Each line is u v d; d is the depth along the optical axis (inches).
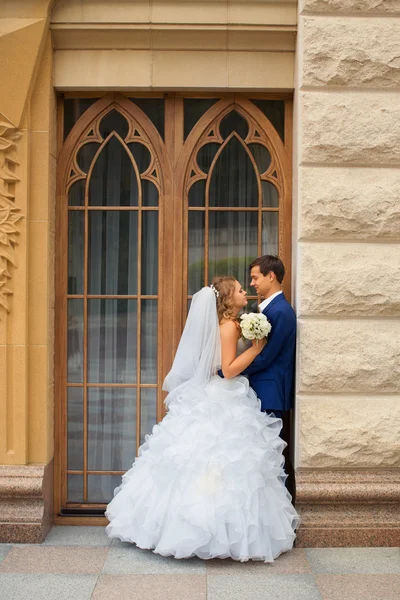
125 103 191.3
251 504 161.2
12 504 178.5
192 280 193.5
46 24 176.4
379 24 175.2
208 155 193.5
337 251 175.8
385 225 175.2
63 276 191.2
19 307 179.6
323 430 174.9
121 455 194.9
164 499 165.5
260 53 185.6
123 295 193.8
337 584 152.8
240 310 189.9
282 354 176.9
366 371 174.9
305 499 175.0
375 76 175.0
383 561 166.1
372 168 176.7
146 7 180.1
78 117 192.7
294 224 184.5
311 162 175.5
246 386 173.8
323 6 174.9
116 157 193.3
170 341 191.9
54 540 179.5
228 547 159.5
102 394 193.9
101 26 180.1
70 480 193.3
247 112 192.2
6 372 179.8
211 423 165.9
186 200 192.5
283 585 152.2
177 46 184.4
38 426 182.2
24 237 179.2
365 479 176.1
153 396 193.6
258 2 180.2
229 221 193.9
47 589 149.5
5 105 175.5
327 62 174.7
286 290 192.2
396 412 176.2
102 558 167.2
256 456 164.4
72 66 184.5
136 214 193.6
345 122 175.0
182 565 163.0
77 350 193.3
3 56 173.6
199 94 191.3
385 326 176.1
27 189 179.2
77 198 193.5
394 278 175.2
